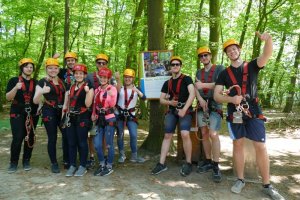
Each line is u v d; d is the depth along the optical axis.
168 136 4.87
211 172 4.84
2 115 12.93
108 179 4.55
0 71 14.45
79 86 4.75
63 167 5.14
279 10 12.61
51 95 4.84
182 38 8.20
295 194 4.12
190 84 4.70
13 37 16.44
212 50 7.22
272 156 6.19
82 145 4.71
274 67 14.80
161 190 4.16
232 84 4.04
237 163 4.20
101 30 17.30
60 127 5.02
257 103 4.04
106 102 4.73
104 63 5.25
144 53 5.60
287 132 9.43
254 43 14.23
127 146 6.71
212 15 7.29
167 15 9.32
